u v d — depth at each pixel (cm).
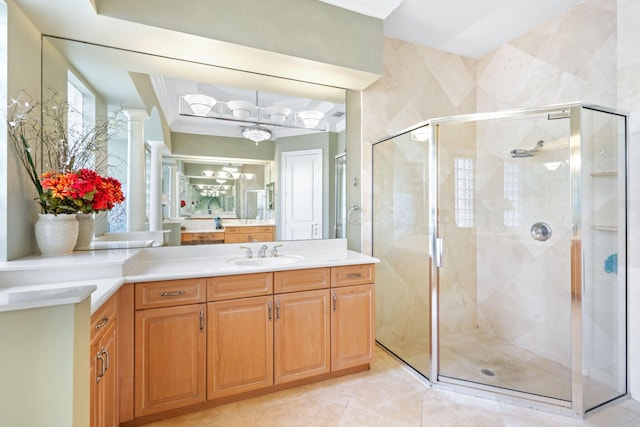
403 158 257
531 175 250
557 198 234
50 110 177
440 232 273
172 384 167
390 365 233
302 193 255
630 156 194
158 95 213
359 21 227
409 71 285
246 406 183
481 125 279
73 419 77
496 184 273
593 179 200
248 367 184
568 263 230
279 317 192
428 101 292
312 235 259
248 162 241
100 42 186
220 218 232
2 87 144
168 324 166
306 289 200
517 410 180
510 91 280
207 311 174
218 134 233
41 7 152
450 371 221
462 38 278
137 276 158
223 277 178
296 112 253
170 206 219
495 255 280
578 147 194
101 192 174
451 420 171
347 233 271
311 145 257
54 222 164
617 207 198
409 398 192
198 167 227
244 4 192
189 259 220
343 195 268
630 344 194
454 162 274
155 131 214
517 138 258
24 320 73
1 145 145
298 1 207
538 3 231
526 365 229
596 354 203
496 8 237
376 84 273
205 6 182
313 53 211
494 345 264
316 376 210
